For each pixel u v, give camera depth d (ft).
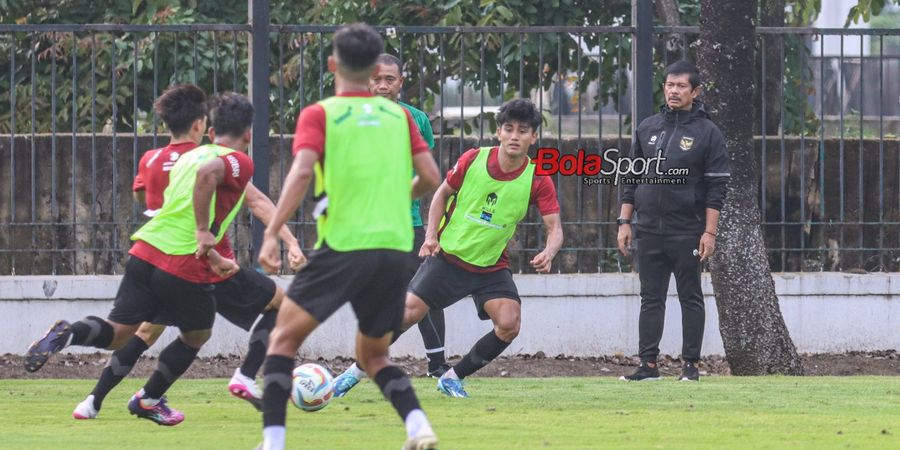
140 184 70.69
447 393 81.41
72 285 106.63
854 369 107.76
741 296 102.01
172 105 68.59
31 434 63.52
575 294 110.93
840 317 113.29
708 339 112.68
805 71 120.88
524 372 104.83
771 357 102.01
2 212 116.78
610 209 118.11
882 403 77.51
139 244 66.28
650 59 108.88
